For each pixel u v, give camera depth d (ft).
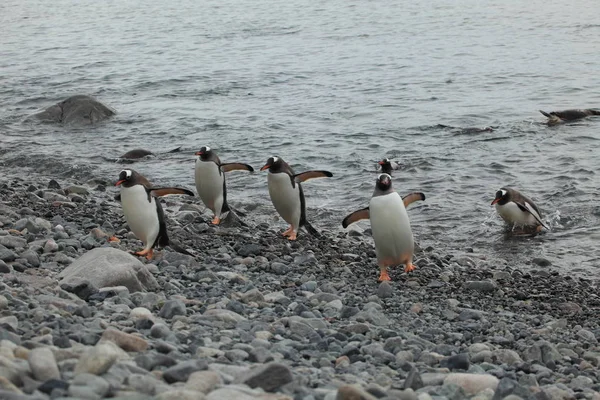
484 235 57.52
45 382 17.07
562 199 64.03
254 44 171.63
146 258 41.16
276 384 19.72
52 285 31.55
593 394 25.81
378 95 112.68
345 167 75.25
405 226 42.65
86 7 275.59
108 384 17.34
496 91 114.01
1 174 74.43
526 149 79.61
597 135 84.12
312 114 100.53
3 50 176.14
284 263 44.55
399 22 202.39
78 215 51.34
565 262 51.75
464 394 23.09
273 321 30.45
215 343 25.05
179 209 61.05
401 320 34.45
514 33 174.81
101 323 25.16
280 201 51.16
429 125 91.86
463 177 70.90
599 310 40.75
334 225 59.21
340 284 39.83
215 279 37.29
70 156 81.25
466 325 34.60
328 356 25.89
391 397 19.97
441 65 138.21
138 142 88.12
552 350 30.45
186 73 136.46
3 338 21.15
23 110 109.60
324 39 176.04
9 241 38.70
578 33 170.19
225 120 97.86
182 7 261.03
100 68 145.79
